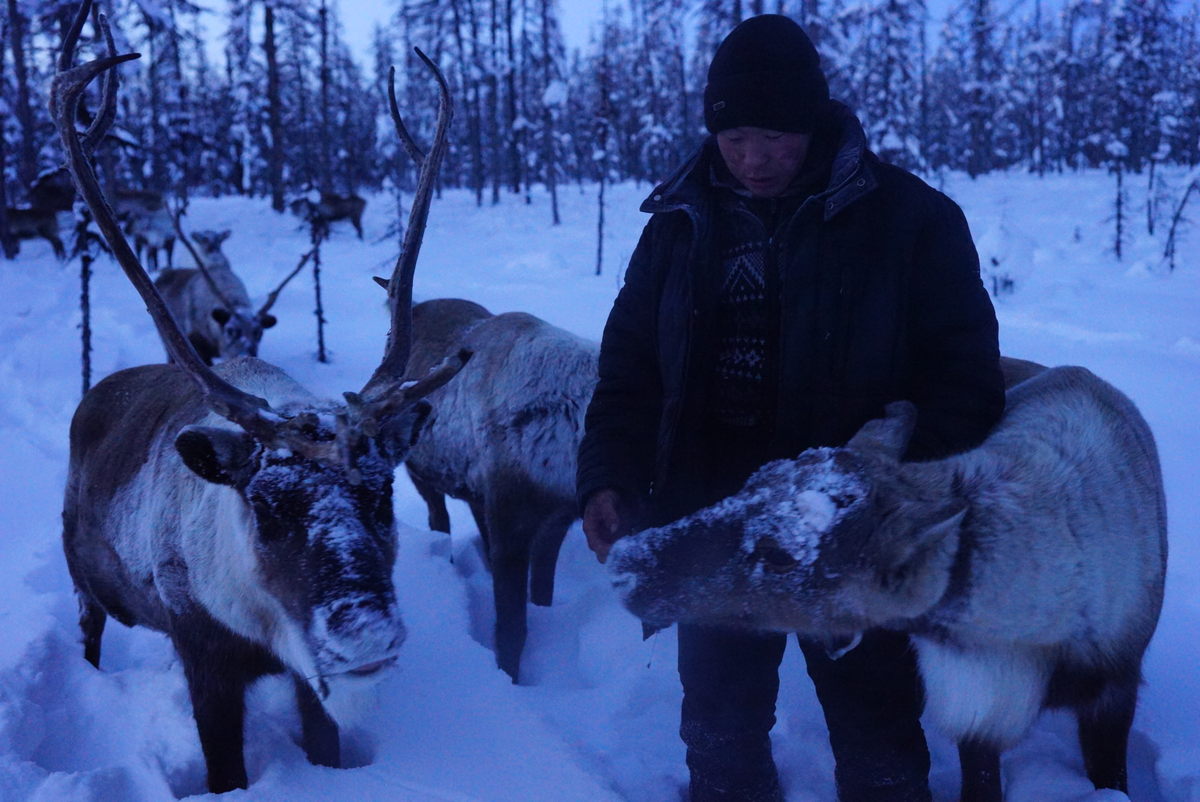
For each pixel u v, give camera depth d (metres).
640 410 2.37
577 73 57.72
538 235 24.03
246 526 2.16
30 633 3.30
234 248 22.55
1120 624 2.11
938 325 2.05
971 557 1.90
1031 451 2.09
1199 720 2.87
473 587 4.20
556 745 2.72
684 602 1.95
